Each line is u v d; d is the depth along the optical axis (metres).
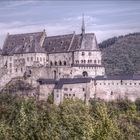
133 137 175.25
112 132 150.88
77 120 164.50
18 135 138.12
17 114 173.25
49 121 159.25
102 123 154.12
